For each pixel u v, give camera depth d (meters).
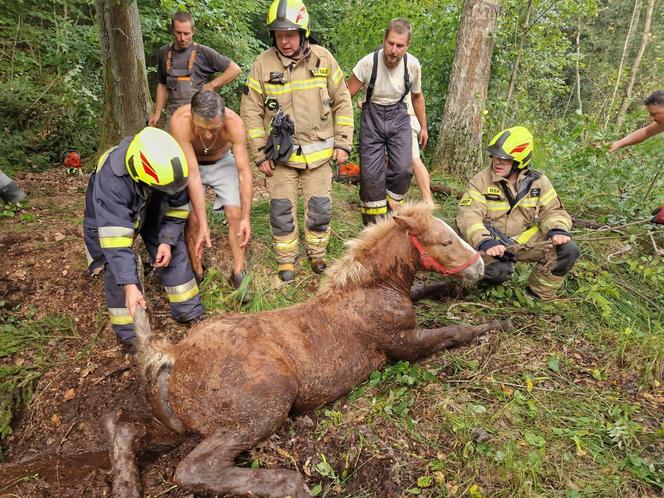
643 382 3.24
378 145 4.63
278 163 4.08
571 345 3.61
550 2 6.86
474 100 6.98
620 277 4.43
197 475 2.48
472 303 4.07
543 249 3.96
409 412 3.03
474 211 3.94
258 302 4.11
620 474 2.60
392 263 3.22
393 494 2.53
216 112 3.35
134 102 6.56
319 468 2.72
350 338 3.07
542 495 2.47
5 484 2.91
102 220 3.07
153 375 2.75
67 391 3.50
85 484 2.89
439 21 7.90
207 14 7.22
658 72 14.07
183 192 3.57
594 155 5.26
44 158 7.14
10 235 4.88
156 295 4.28
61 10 9.44
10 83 7.48
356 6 9.66
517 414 2.97
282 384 2.70
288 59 3.85
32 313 4.09
